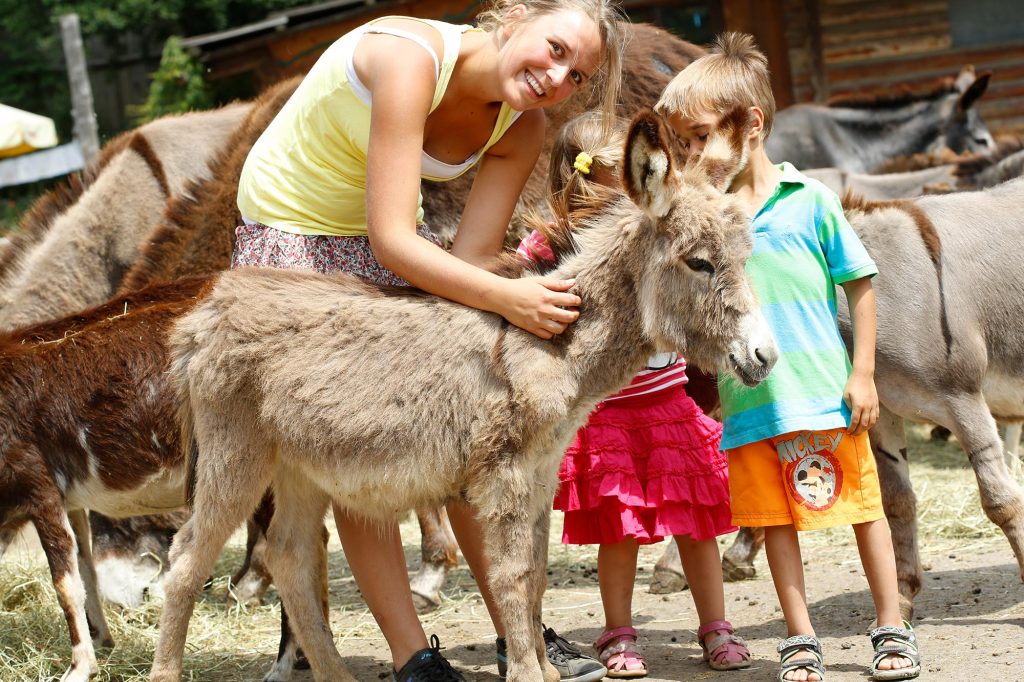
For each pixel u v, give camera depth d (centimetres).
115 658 427
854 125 1001
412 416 333
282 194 368
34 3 2473
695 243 316
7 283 586
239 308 349
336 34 1345
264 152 375
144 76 2644
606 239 338
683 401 393
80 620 395
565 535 393
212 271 523
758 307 320
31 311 582
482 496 330
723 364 320
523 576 325
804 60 1361
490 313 337
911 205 433
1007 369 433
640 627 442
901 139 995
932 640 381
